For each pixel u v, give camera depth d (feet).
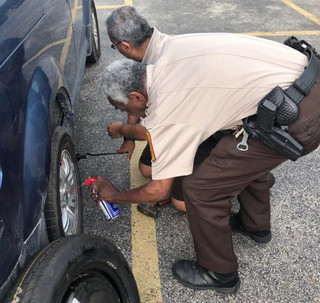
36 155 4.90
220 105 5.12
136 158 9.58
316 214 7.95
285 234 7.47
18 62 4.86
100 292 4.71
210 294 6.42
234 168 5.49
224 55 5.18
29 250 4.69
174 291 6.48
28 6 5.44
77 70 9.05
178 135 5.15
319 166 9.35
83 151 9.80
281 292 6.42
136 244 7.34
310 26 17.51
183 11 19.45
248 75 5.12
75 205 7.21
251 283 6.57
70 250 4.48
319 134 5.25
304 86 5.04
